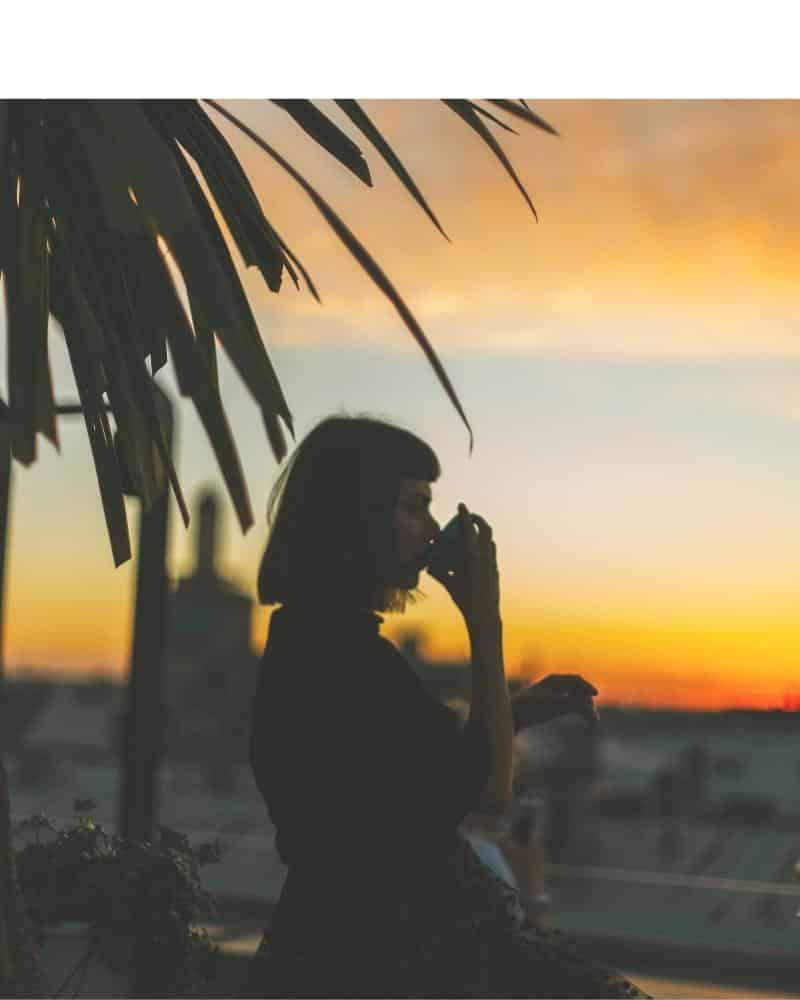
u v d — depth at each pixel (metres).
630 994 2.01
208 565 40.84
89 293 2.55
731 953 8.98
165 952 2.87
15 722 30.19
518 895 2.05
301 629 2.13
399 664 2.11
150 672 7.44
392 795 2.02
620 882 10.32
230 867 10.62
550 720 2.46
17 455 1.95
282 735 2.08
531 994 2.00
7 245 2.34
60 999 2.94
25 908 2.84
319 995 2.01
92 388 2.53
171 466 2.49
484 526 2.17
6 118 2.20
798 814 27.19
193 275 1.89
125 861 2.90
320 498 2.21
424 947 2.00
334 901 2.02
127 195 1.96
